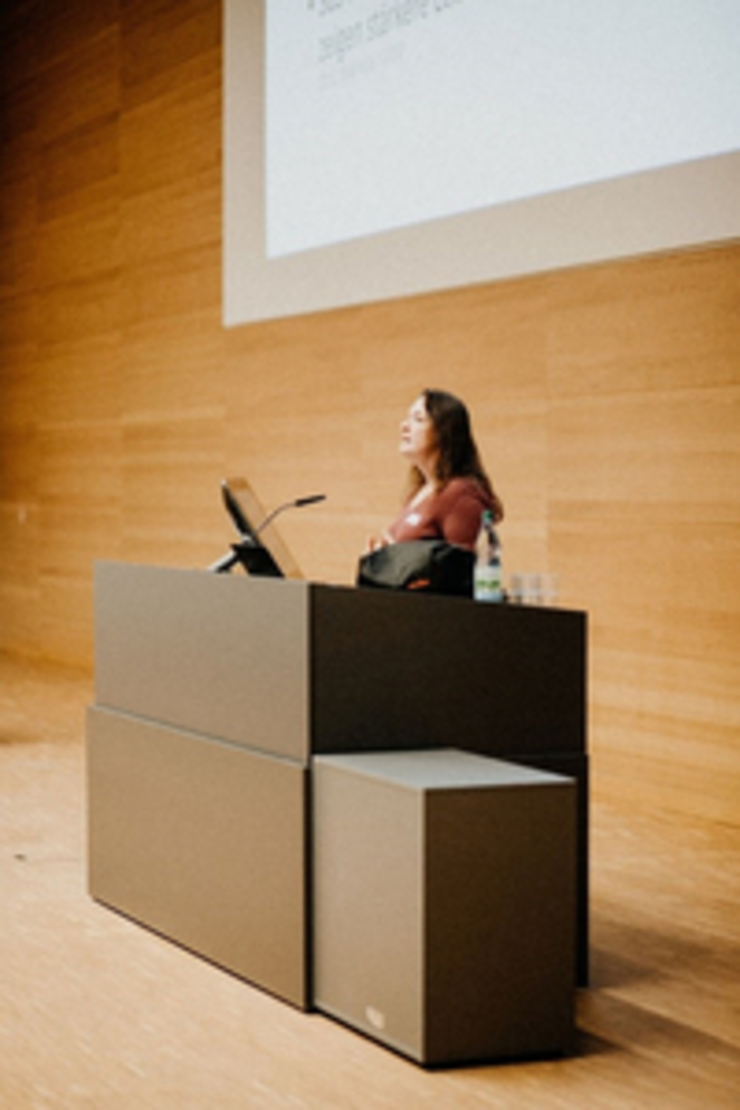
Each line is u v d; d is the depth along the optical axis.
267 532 3.30
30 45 9.19
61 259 8.84
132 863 3.46
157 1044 2.68
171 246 7.69
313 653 2.82
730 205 4.46
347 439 6.35
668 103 4.64
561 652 3.09
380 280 5.97
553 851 2.63
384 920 2.64
